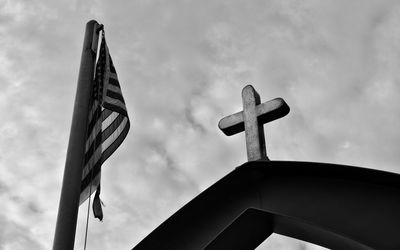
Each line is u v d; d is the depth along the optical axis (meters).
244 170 6.26
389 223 5.56
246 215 6.14
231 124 6.81
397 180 5.62
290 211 5.98
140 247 6.41
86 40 9.05
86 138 8.15
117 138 8.58
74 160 7.56
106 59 8.91
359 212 5.73
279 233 6.48
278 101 6.55
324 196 5.96
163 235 6.40
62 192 7.29
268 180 6.30
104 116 8.93
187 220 6.40
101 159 8.15
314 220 5.83
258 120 6.65
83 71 8.63
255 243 6.69
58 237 6.90
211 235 6.24
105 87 8.59
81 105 8.18
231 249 6.58
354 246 5.71
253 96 6.82
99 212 7.73
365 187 5.85
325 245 6.12
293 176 6.22
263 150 6.53
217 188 6.34
